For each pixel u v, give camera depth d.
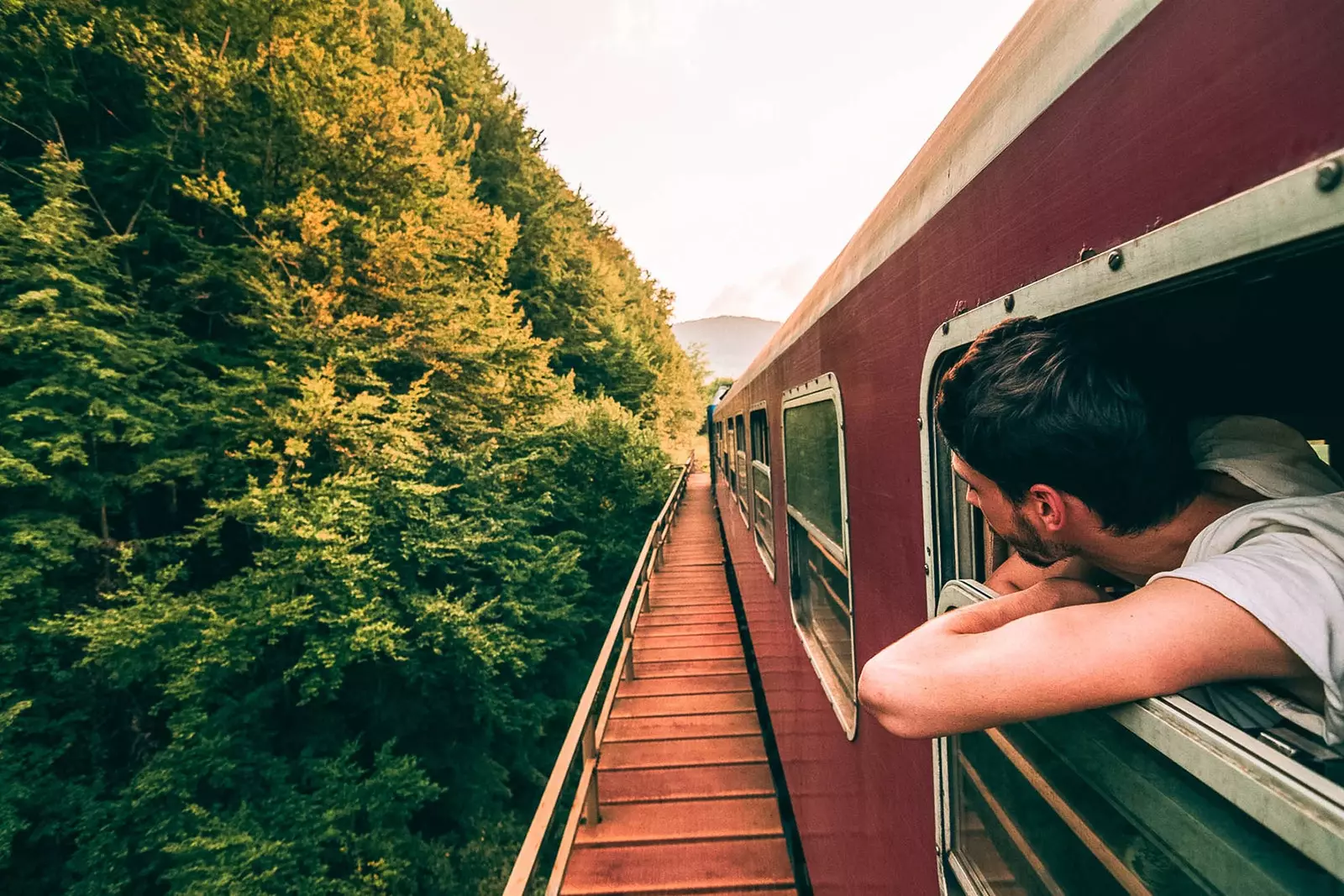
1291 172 0.42
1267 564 0.45
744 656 6.17
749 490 5.67
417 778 8.53
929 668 0.53
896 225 1.41
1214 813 0.45
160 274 9.78
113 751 8.19
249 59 10.38
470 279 15.00
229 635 7.52
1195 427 0.64
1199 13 0.52
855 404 1.80
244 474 8.95
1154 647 0.44
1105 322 0.72
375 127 10.84
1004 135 0.88
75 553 8.47
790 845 3.45
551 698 13.68
